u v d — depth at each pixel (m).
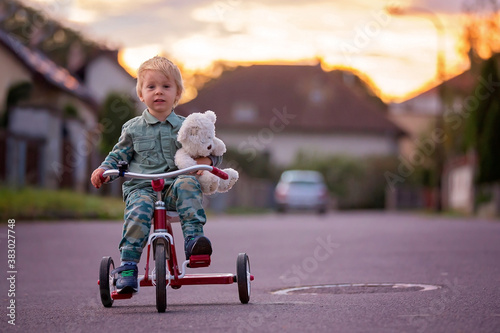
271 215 34.91
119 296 6.01
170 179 6.18
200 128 6.15
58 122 32.28
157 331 5.15
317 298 7.04
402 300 6.62
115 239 15.96
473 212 37.06
